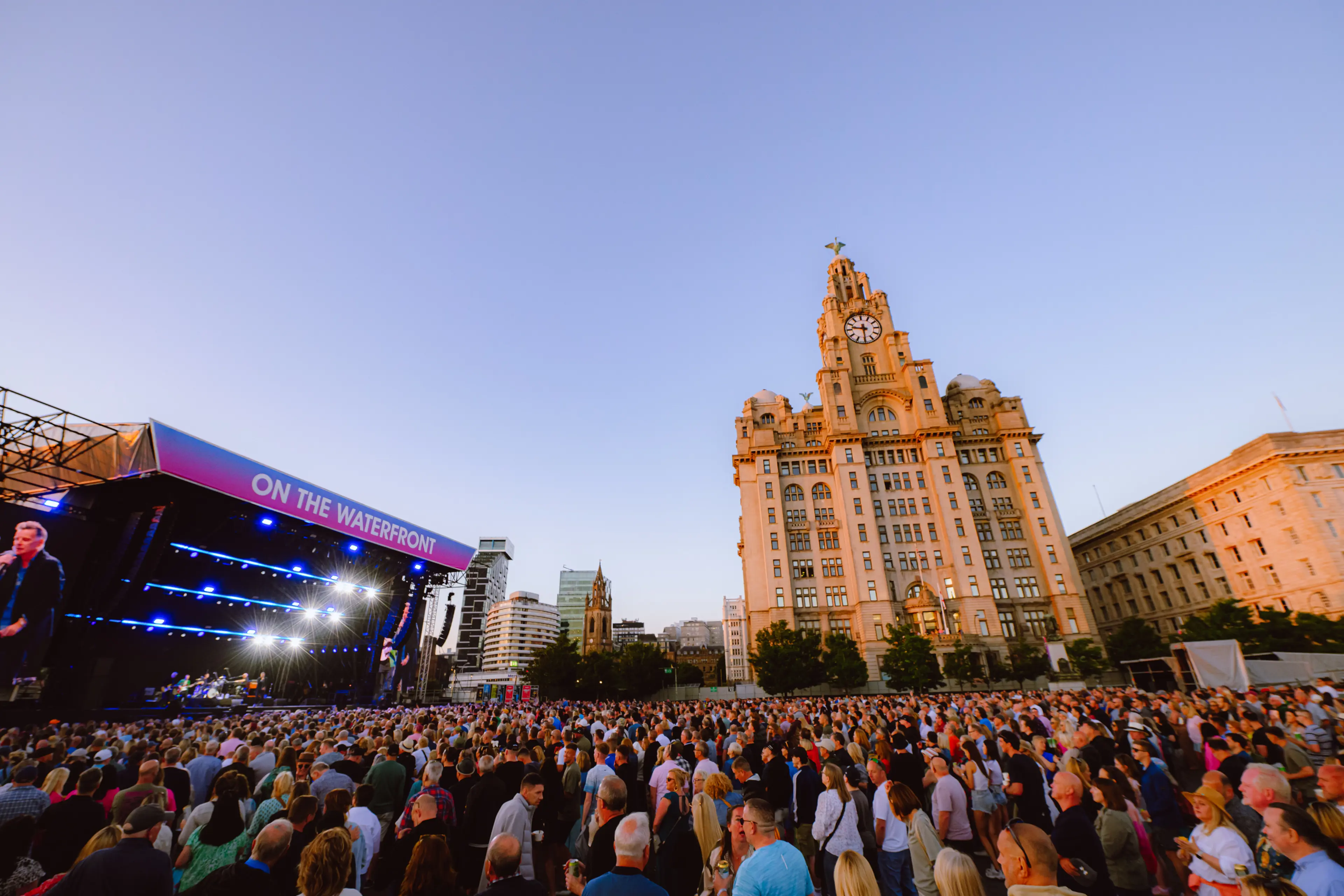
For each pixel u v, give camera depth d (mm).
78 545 27828
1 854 5324
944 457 77688
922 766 9133
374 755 11719
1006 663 64375
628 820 4953
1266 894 3805
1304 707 15859
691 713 24281
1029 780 8750
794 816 9352
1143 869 6516
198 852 5926
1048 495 76500
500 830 7043
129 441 27828
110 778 9000
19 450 26094
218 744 11438
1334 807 4879
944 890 3646
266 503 33344
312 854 4348
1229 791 6020
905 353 84250
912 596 72062
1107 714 17719
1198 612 68438
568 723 19938
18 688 26234
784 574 73938
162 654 40031
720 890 6105
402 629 48844
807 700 38250
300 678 49781
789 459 81625
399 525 43312
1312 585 55531
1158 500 73562
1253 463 60625
